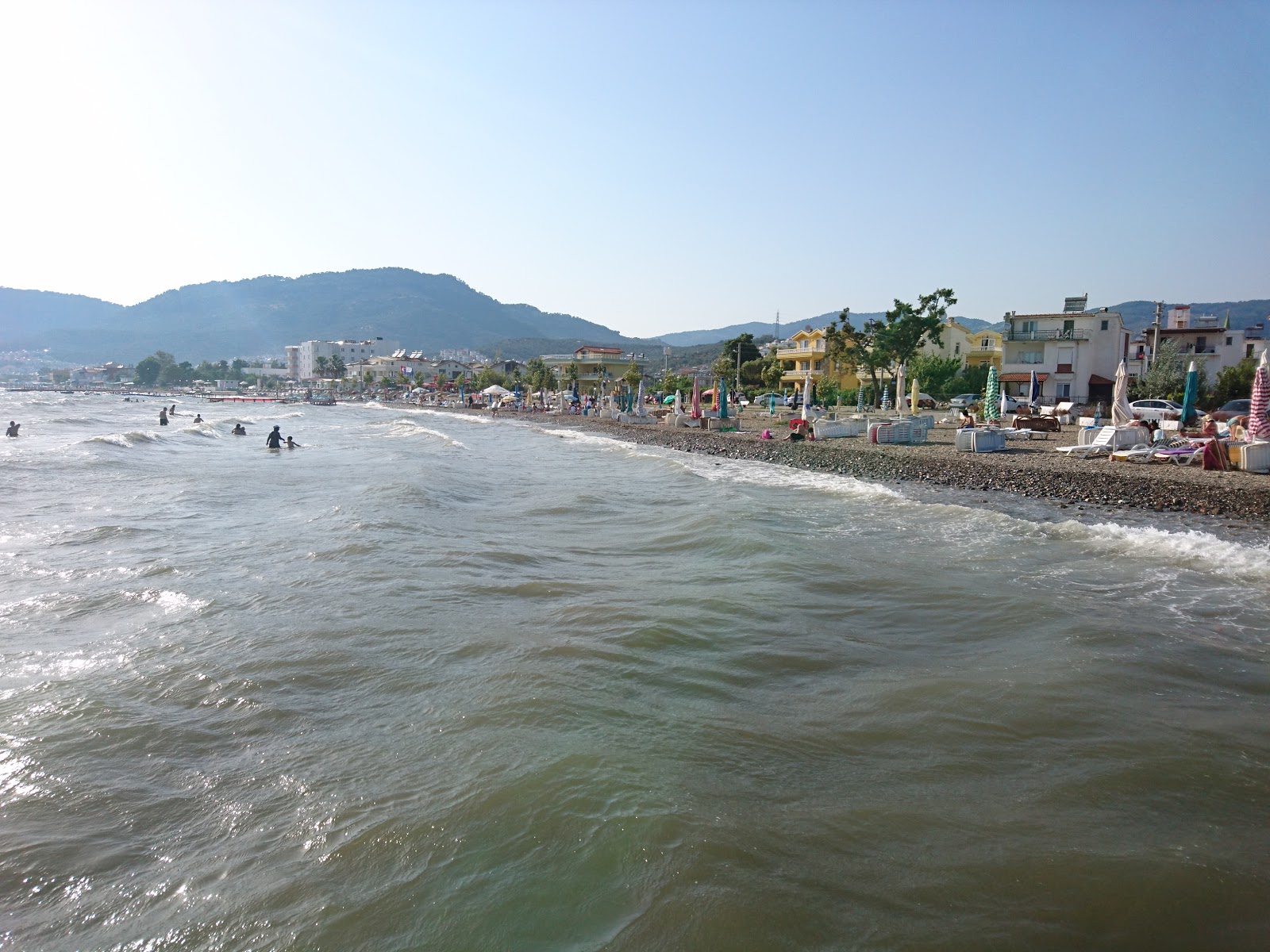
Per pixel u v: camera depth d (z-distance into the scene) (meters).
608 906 4.08
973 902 4.10
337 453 35.16
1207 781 5.39
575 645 8.21
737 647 8.23
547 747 5.86
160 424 59.84
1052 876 4.32
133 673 7.52
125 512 17.38
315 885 4.33
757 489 21.33
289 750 5.93
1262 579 10.91
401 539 13.92
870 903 4.09
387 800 5.16
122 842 4.79
